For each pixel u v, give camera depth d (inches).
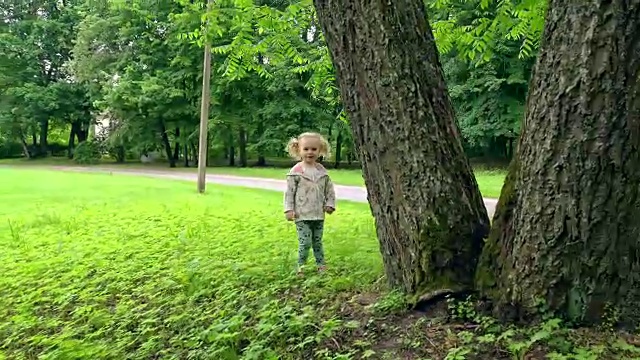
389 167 127.8
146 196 600.1
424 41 130.6
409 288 127.7
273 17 333.4
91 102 1547.7
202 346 134.3
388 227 131.7
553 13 104.7
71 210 472.1
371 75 126.5
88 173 1061.1
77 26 1444.4
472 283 121.0
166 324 156.6
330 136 1342.3
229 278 190.9
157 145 1430.9
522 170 110.7
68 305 191.6
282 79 1266.0
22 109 1588.3
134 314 169.3
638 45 96.3
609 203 100.5
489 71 969.5
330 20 131.6
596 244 102.2
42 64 1646.2
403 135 124.8
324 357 113.0
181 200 549.6
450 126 129.7
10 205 519.2
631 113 97.4
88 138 1787.6
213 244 271.7
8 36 1573.6
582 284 104.0
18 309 190.7
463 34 320.8
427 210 124.1
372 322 123.0
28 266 250.1
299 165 204.7
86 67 1343.5
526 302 108.8
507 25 305.4
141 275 217.2
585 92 98.7
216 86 1280.8
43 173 1000.9
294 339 124.3
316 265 195.0
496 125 1007.0
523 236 109.2
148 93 1245.7
